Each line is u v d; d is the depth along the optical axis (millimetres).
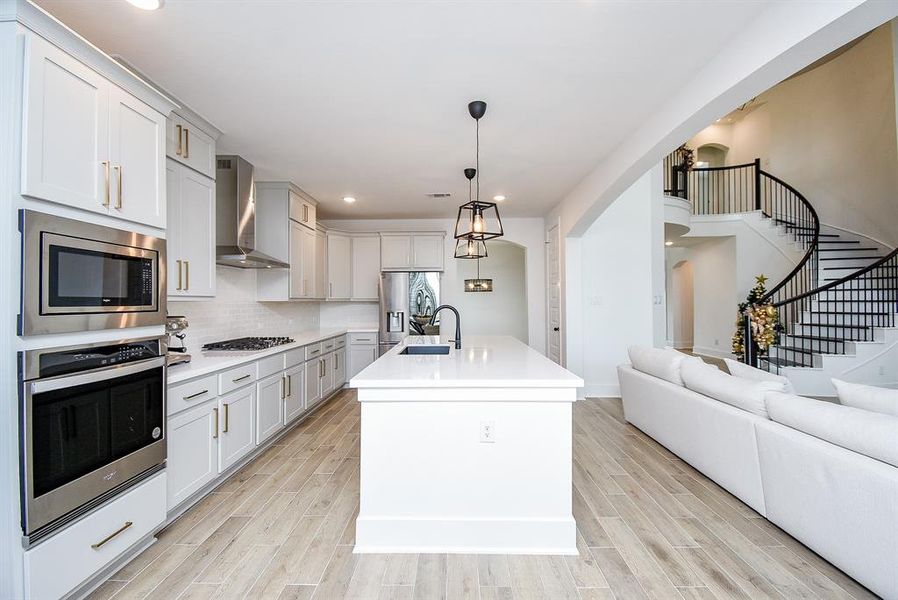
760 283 6344
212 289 3109
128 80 1978
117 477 1881
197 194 2945
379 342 6066
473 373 2303
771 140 8164
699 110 2473
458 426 2189
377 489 2195
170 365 2652
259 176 4426
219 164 3732
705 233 7988
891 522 1641
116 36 2094
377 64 2365
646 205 5523
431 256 6199
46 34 1573
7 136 1483
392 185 4777
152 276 2123
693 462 3066
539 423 2186
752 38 2037
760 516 2461
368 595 1805
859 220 6516
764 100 8578
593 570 1979
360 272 6242
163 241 2215
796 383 5391
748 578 1905
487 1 1863
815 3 1740
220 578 1906
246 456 3242
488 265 9797
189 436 2477
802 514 2076
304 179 4539
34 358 1521
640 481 2967
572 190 5016
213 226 3135
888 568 1653
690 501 2664
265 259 3820
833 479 1886
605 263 5508
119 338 1933
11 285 1483
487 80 2545
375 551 2137
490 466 2186
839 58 6789
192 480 2508
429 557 2096
